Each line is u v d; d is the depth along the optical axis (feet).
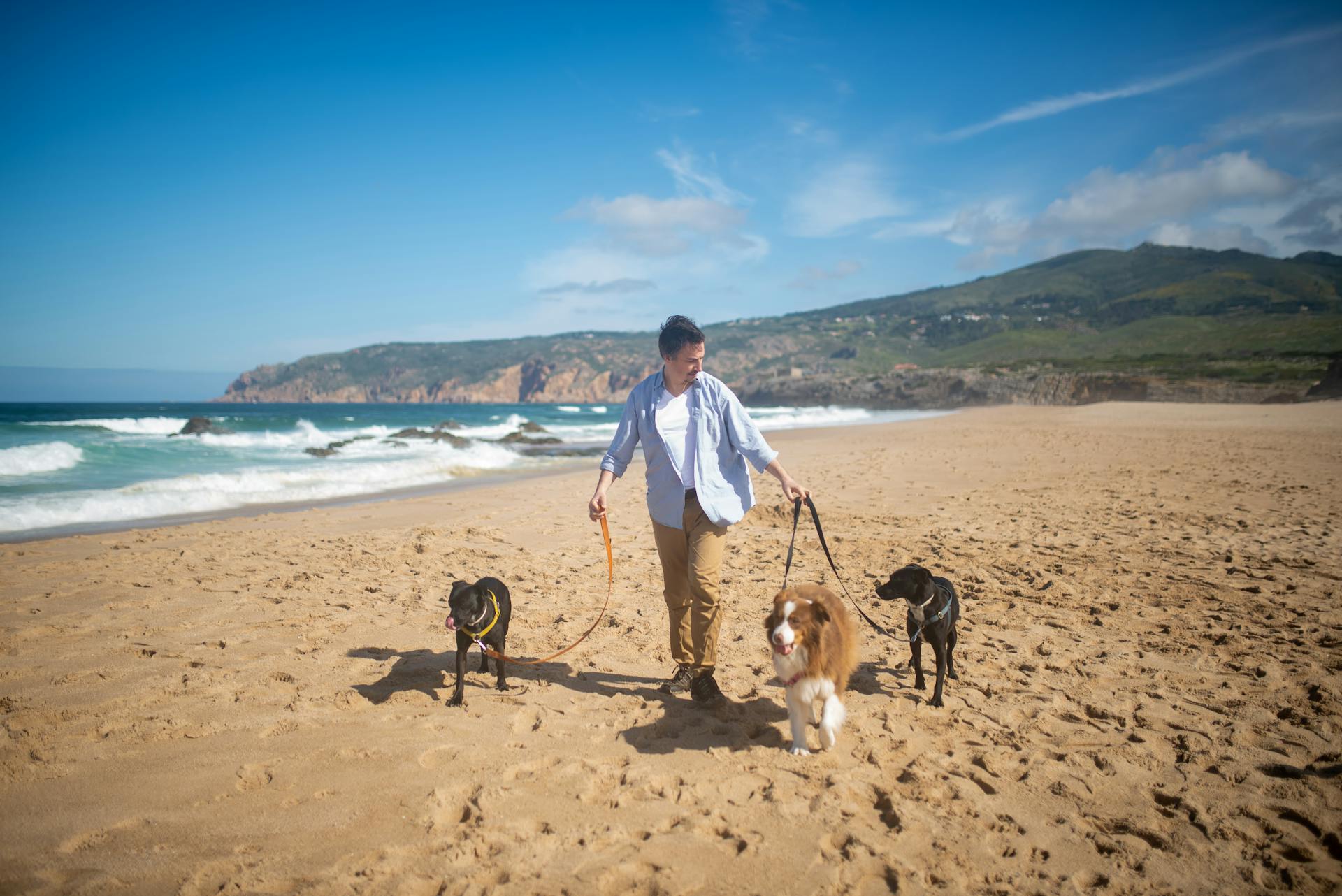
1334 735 12.75
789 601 11.70
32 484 45.01
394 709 13.82
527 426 112.98
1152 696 14.53
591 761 11.85
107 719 13.05
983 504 36.65
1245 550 26.35
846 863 9.32
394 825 10.03
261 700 14.06
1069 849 9.70
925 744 12.59
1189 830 10.10
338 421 149.59
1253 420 101.24
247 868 9.06
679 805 10.64
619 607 20.59
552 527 32.30
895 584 13.89
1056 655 16.81
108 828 9.88
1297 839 9.78
